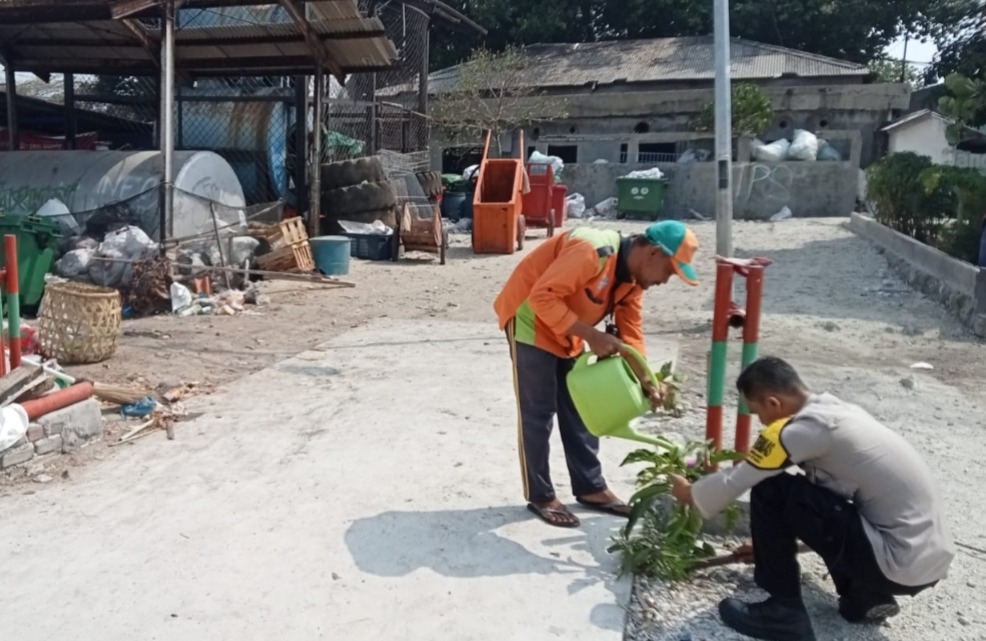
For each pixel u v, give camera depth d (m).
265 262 12.38
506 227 15.55
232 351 8.18
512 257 15.34
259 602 3.67
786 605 3.41
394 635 3.43
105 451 5.45
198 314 10.07
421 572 3.91
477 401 6.48
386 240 14.81
